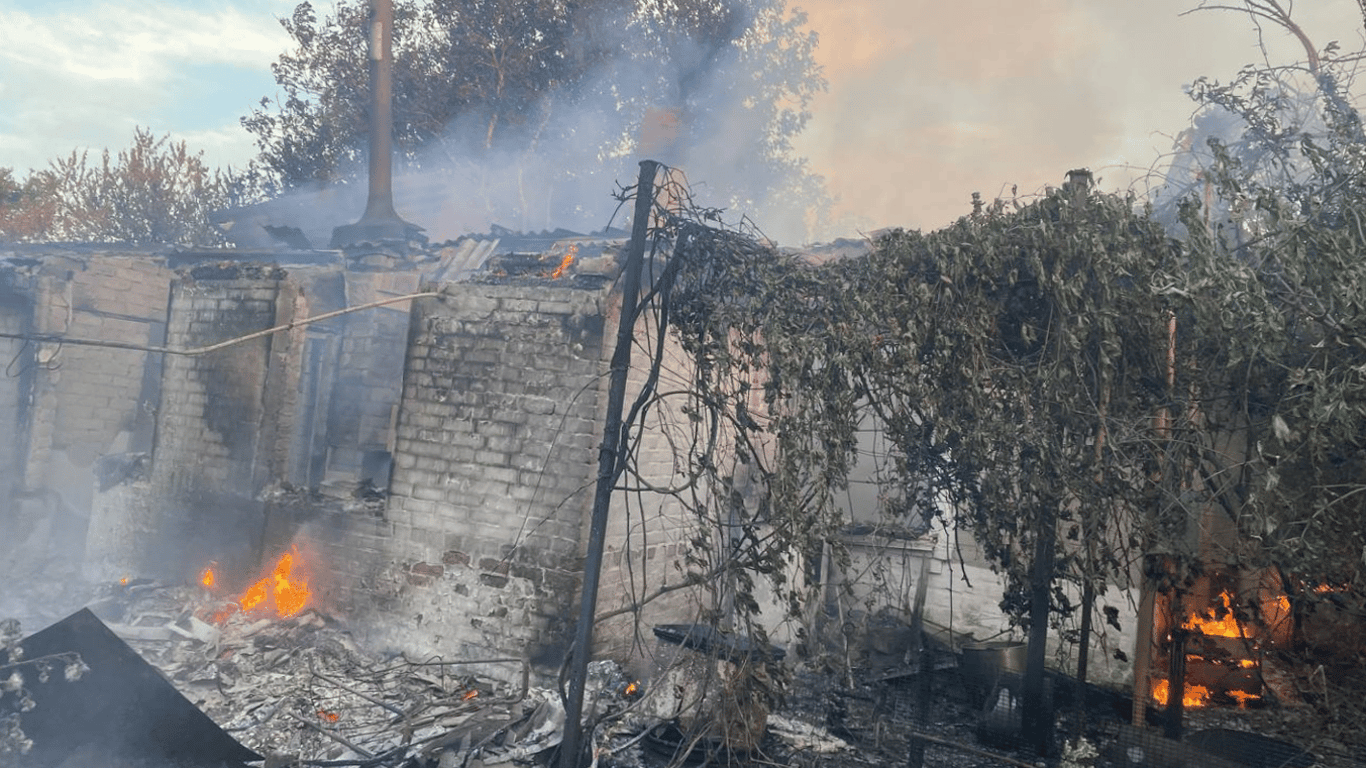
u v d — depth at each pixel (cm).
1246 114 666
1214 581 659
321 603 969
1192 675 746
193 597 1053
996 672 792
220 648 902
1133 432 555
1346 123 605
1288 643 642
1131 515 588
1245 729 668
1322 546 510
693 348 620
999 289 601
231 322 1106
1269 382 540
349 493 1053
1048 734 653
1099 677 819
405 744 682
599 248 1056
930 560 924
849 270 615
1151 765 628
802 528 582
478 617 873
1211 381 556
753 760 665
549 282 903
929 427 609
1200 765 615
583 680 609
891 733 735
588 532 837
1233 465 539
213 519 1079
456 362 916
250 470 1059
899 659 858
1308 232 516
